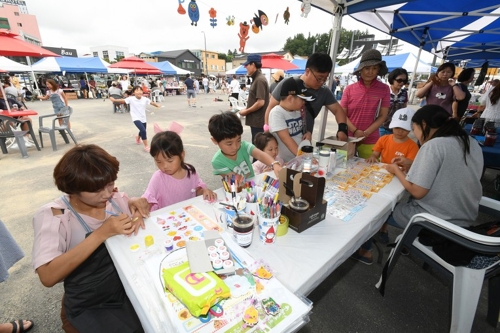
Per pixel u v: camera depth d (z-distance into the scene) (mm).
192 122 8141
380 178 1735
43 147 5277
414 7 3188
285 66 9008
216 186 3455
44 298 1687
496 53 6152
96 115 9648
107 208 1143
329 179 1699
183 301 639
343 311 1609
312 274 819
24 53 4113
